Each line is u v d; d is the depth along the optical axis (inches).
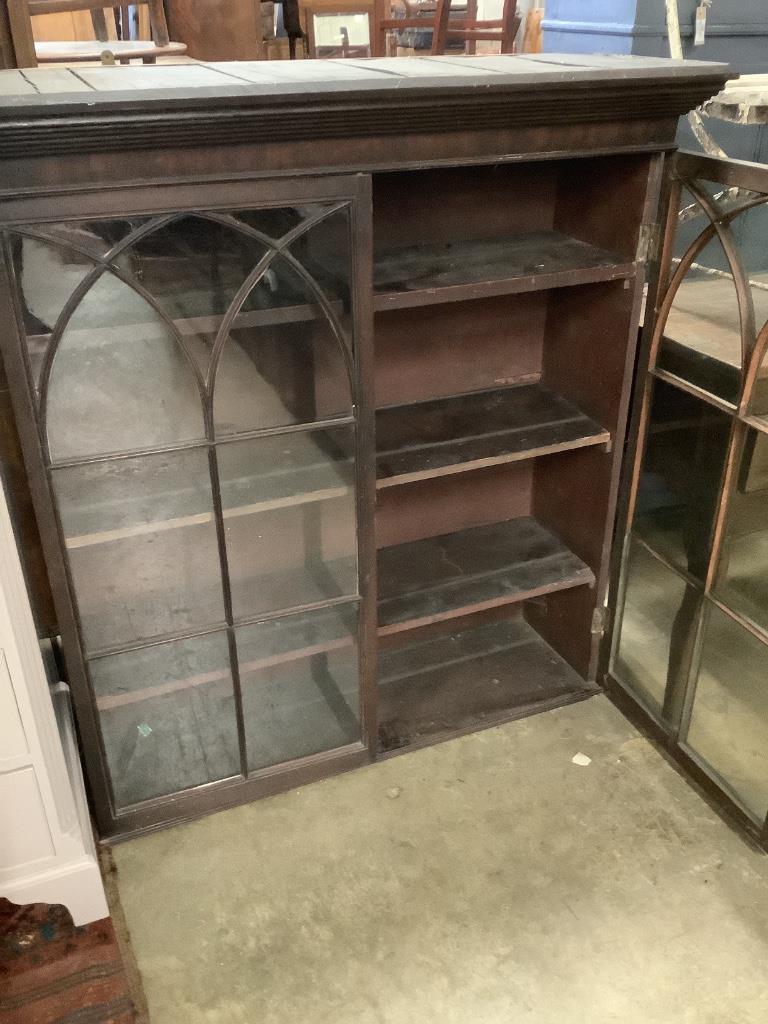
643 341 61.8
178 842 62.1
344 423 54.2
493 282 54.4
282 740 66.4
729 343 54.9
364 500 57.1
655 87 49.8
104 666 57.3
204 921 56.6
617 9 89.1
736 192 51.3
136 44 93.3
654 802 64.9
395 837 62.3
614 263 58.3
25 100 38.8
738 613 59.1
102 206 43.6
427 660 78.3
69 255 44.3
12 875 52.5
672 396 60.9
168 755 63.0
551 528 75.8
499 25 130.6
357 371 52.7
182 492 53.6
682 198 56.2
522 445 63.0
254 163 45.3
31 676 47.5
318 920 56.6
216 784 63.6
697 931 55.5
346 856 60.9
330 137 45.9
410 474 59.2
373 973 53.2
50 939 55.2
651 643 69.1
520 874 59.4
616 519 68.8
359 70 51.5
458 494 74.8
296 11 109.7
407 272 56.1
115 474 51.5
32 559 58.2
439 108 46.2
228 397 51.5
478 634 81.7
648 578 67.9
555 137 51.3
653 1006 51.2
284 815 64.2
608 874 59.4
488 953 54.3
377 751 68.4
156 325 47.9
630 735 71.2
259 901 57.9
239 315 49.3
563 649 78.0
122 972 53.2
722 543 59.2
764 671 58.3
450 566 71.6
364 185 47.9
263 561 58.7
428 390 69.5
